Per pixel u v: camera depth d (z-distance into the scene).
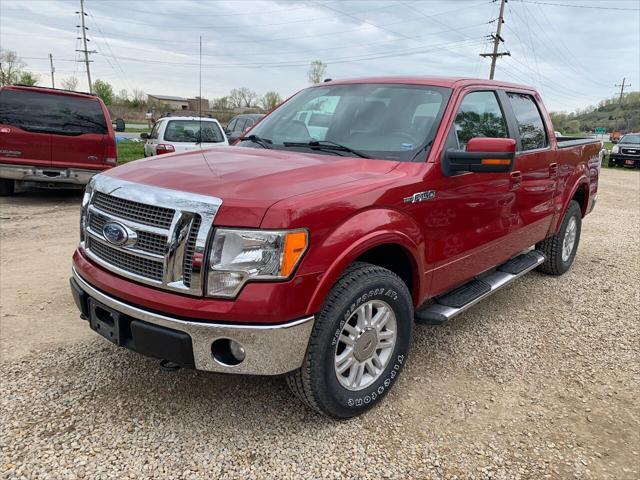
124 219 2.69
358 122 3.68
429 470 2.62
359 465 2.63
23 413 2.90
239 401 3.11
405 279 3.35
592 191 6.15
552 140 4.96
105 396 3.10
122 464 2.55
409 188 3.04
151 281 2.58
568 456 2.76
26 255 5.85
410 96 3.73
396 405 3.16
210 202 2.46
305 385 2.71
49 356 3.54
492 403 3.22
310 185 2.71
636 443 2.88
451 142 3.45
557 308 4.84
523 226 4.49
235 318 2.44
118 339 2.72
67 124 8.88
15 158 8.66
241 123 16.77
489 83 4.17
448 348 3.94
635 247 7.41
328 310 2.66
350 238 2.67
